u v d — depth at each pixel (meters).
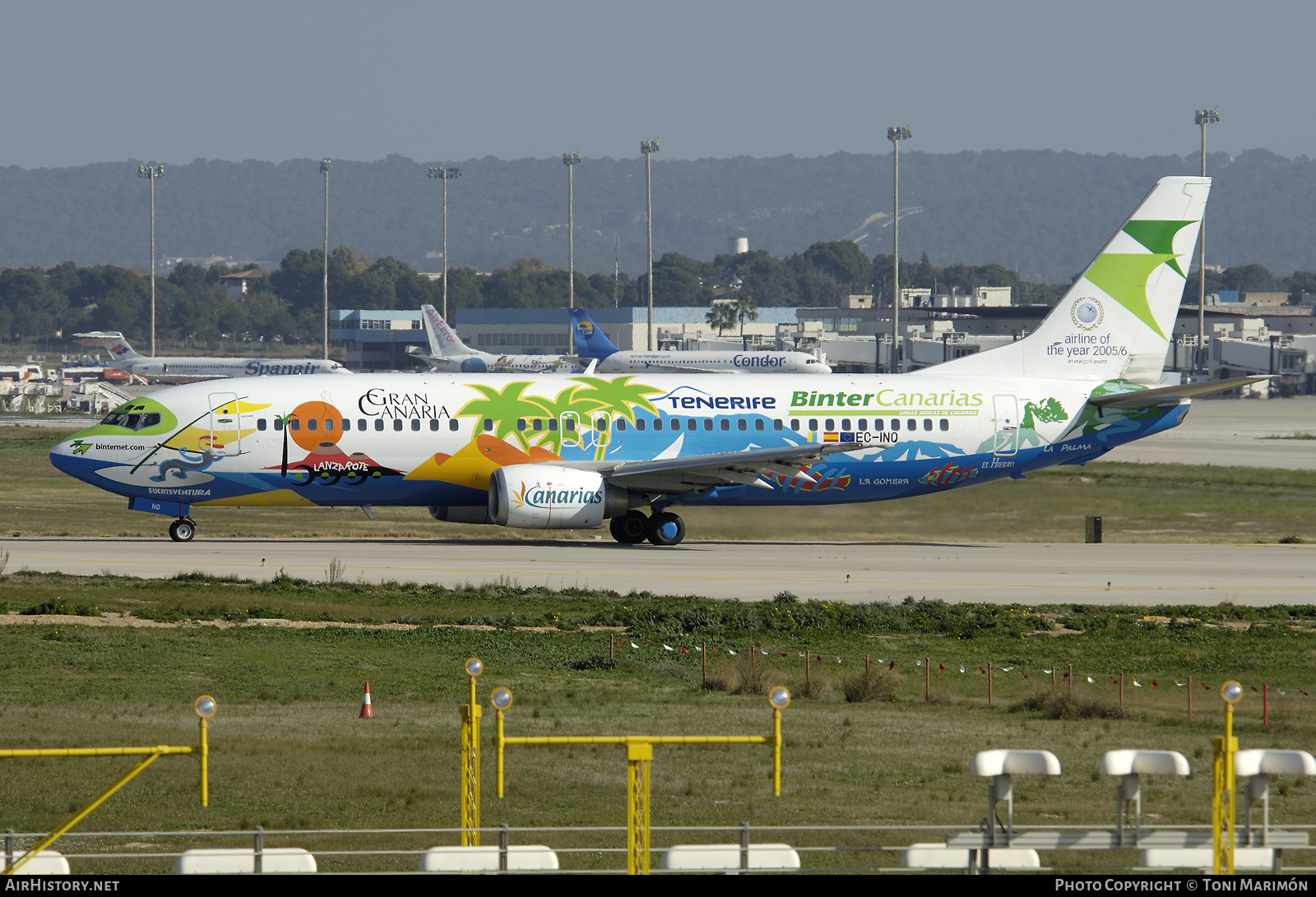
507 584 170.50
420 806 81.38
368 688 110.31
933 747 99.50
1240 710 114.44
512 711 107.88
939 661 134.12
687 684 123.62
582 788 86.62
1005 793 60.81
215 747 93.75
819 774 90.69
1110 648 140.88
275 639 137.12
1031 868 60.25
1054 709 113.25
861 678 120.38
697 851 59.91
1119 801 61.28
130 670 120.12
